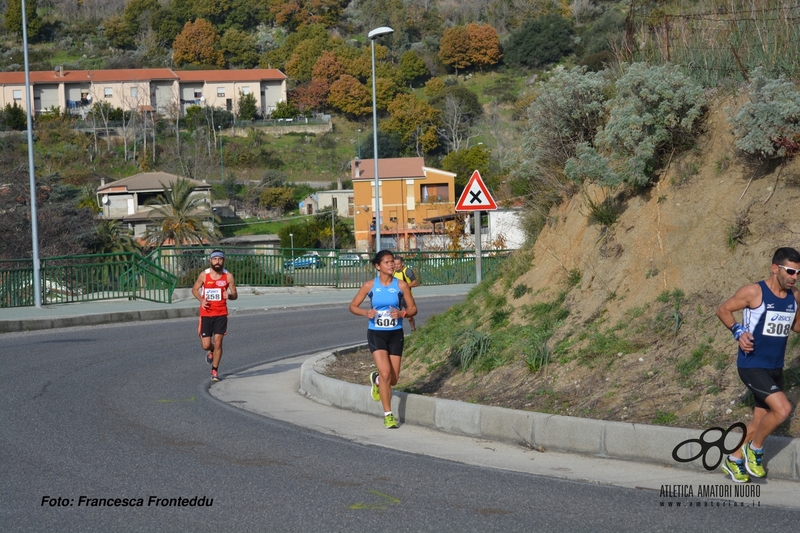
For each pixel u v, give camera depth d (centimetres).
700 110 1511
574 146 1728
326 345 2286
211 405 1455
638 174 1477
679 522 814
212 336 1759
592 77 1734
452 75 15525
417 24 17750
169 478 978
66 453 1095
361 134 14200
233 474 998
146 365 1928
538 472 1004
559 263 1593
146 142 13125
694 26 1719
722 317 912
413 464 1046
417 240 8350
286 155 13262
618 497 897
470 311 1686
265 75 15625
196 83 15400
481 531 790
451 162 10831
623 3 15738
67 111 14125
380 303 1266
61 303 3266
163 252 4672
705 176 1455
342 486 945
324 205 10862
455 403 1227
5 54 17725
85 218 6072
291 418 1348
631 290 1390
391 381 1271
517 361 1363
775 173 1363
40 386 1627
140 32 18850
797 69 1534
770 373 901
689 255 1359
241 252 4091
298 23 18512
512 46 15388
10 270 3156
